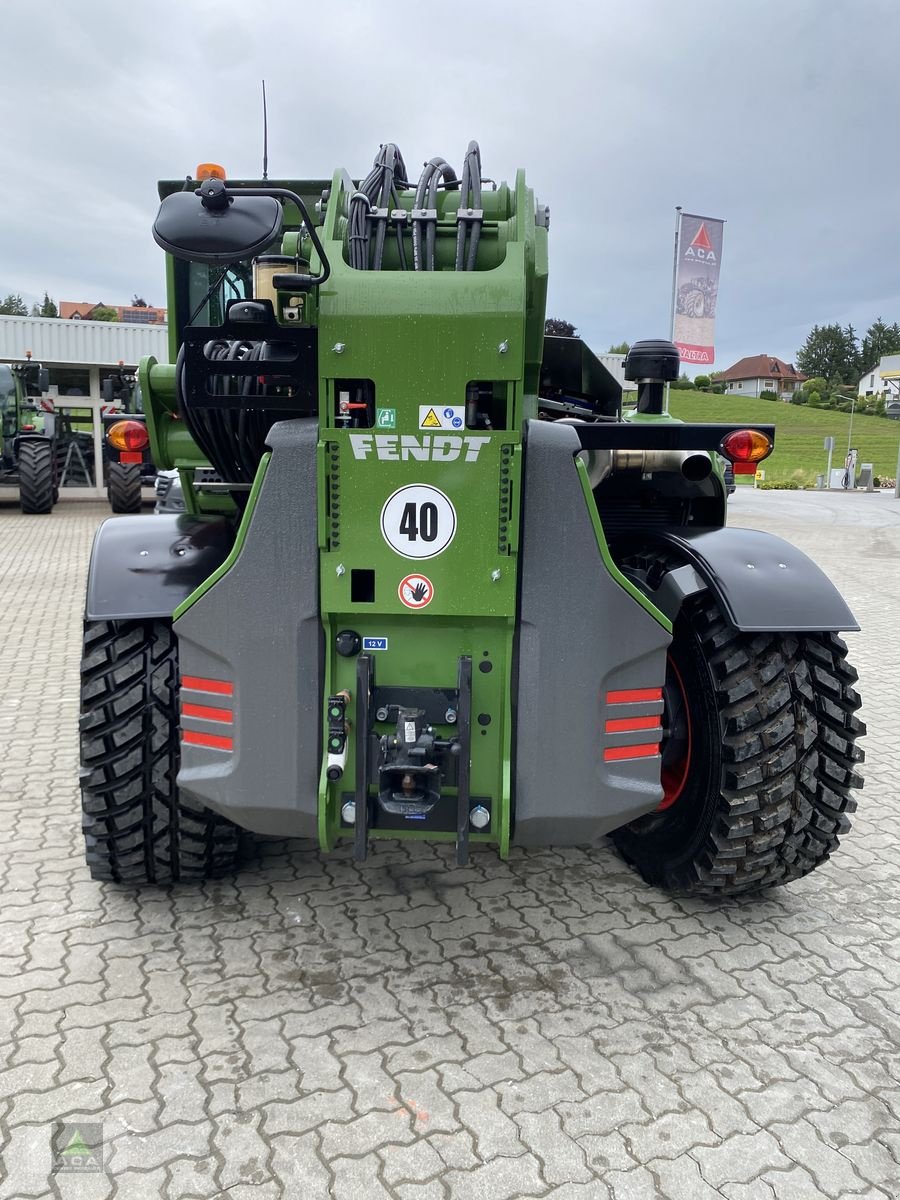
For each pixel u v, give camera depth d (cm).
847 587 1036
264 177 343
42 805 385
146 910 300
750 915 308
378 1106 215
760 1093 223
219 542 286
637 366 368
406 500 228
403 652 239
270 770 245
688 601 290
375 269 244
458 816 238
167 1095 217
